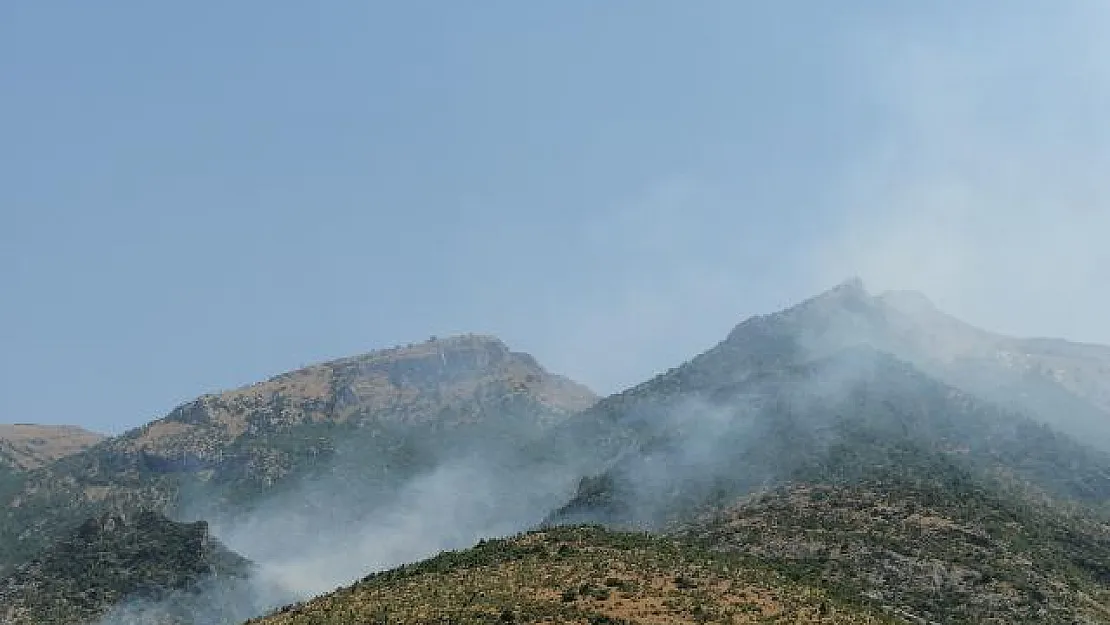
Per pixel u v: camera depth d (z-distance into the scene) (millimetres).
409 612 162750
